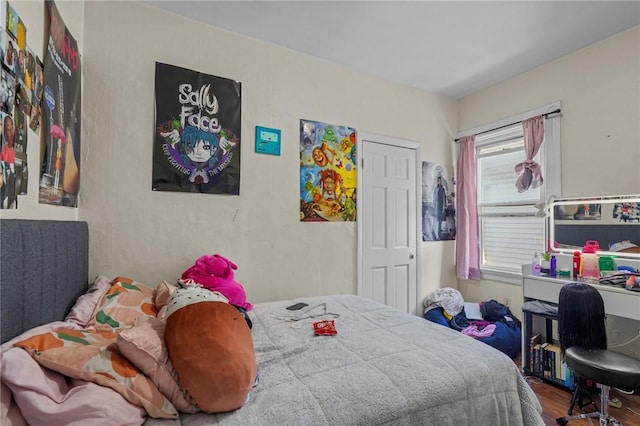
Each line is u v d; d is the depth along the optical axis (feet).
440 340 5.02
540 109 9.56
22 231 3.33
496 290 10.77
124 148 6.73
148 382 3.06
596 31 7.89
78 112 6.08
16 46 3.61
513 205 10.55
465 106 11.93
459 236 11.58
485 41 8.36
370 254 10.02
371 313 6.42
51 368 2.72
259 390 3.59
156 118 7.02
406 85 10.96
